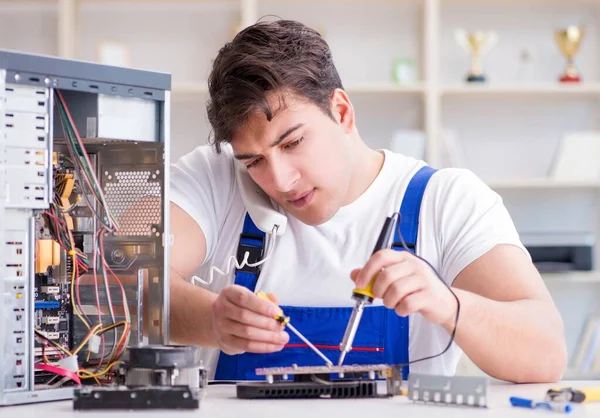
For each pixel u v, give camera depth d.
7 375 1.12
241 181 1.69
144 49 4.22
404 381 1.39
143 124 1.31
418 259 1.21
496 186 4.02
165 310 1.33
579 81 4.04
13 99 1.14
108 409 1.04
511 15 4.20
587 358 3.94
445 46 4.21
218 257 1.75
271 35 1.44
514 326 1.37
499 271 1.51
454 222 1.62
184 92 4.04
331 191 1.51
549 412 1.02
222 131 1.44
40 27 4.24
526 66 4.18
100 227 1.37
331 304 1.63
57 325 1.34
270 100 1.39
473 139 4.22
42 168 1.16
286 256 1.68
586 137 4.00
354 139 1.68
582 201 4.26
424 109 4.02
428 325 1.60
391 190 1.68
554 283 4.20
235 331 1.28
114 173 1.38
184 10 4.22
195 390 1.04
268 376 1.15
